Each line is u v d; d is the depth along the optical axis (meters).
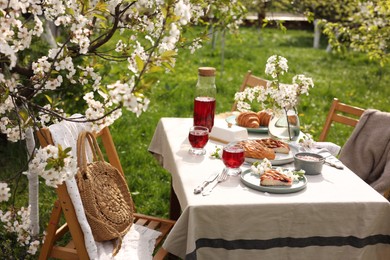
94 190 2.76
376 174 3.63
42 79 2.48
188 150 3.19
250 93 3.61
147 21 2.92
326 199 2.53
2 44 1.87
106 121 2.26
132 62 2.06
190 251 2.40
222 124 3.44
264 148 3.03
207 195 2.53
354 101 8.52
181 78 9.38
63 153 2.06
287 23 18.27
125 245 2.81
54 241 2.86
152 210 4.62
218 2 4.18
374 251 2.61
